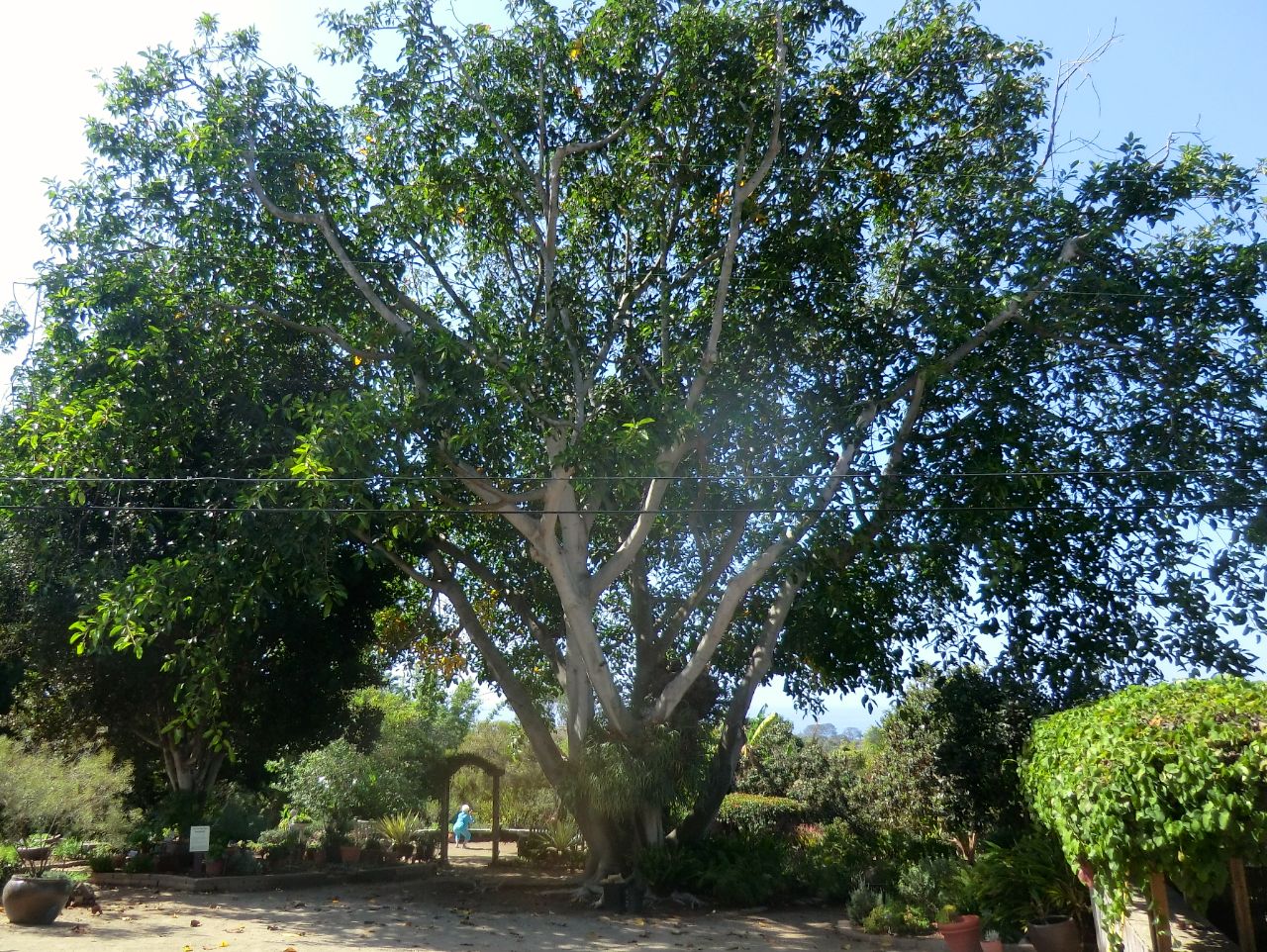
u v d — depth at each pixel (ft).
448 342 50.24
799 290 59.82
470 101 59.47
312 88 58.44
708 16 53.52
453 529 67.87
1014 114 56.70
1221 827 20.18
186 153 54.54
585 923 48.34
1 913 44.65
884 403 57.47
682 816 61.57
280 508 47.55
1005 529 54.49
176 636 63.67
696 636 66.49
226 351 57.21
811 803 91.35
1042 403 58.13
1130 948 26.25
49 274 54.29
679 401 53.11
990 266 55.42
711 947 41.57
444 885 63.21
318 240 58.90
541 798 109.29
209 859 60.49
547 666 75.36
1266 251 50.44
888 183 59.67
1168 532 56.13
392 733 102.83
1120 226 51.70
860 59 57.26
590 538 67.05
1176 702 24.70
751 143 56.85
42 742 71.82
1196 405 52.75
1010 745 58.29
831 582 57.98
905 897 46.06
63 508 56.24
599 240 64.64
